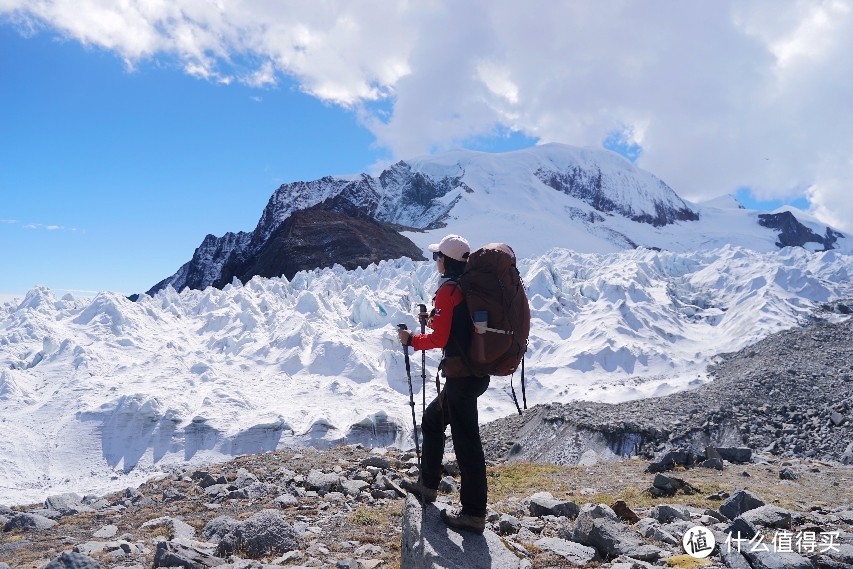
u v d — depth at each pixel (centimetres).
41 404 4144
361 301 5994
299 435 3781
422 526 520
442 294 479
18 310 5516
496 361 470
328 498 1062
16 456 3606
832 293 6028
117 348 4966
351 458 1466
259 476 1255
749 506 861
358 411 4066
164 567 669
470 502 520
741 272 6875
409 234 17300
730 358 4962
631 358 5241
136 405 3981
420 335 502
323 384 4759
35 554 802
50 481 3484
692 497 1074
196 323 5975
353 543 776
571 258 8294
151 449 3803
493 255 475
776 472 1416
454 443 517
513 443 2744
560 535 743
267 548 741
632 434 2391
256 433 3825
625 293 6256
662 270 7612
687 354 5366
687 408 2681
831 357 3441
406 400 4547
